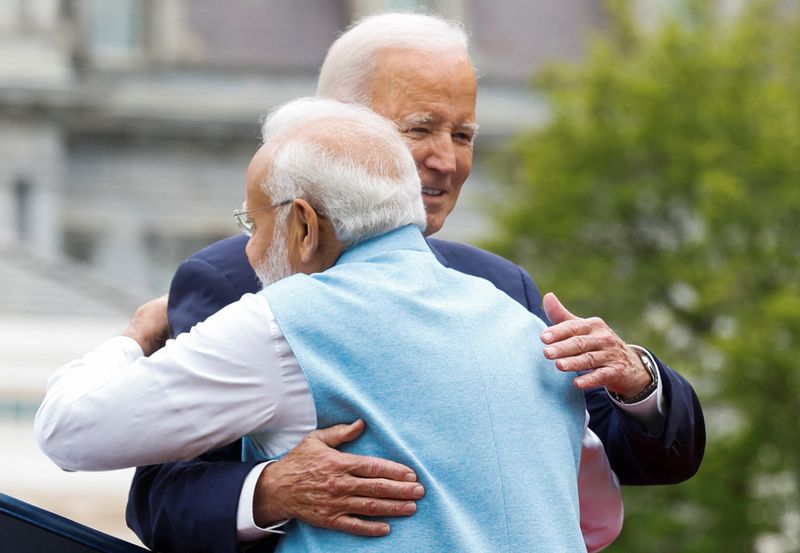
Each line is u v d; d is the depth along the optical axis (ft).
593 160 78.48
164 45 130.21
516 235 78.74
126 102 126.21
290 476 14.76
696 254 74.90
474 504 14.61
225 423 14.83
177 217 128.06
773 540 71.36
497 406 14.89
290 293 15.03
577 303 76.54
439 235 124.88
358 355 14.84
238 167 129.29
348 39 18.95
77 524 15.43
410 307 15.10
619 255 78.33
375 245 15.53
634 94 79.00
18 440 60.70
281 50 131.85
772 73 81.41
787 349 67.77
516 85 129.59
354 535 14.61
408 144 18.53
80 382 15.34
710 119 77.46
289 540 15.02
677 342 75.31
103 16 130.41
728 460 69.10
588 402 17.16
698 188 75.66
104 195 126.82
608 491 16.74
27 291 73.72
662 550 70.13
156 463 15.08
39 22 126.72
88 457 14.93
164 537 15.39
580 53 132.57
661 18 86.69
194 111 127.75
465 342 15.08
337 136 15.53
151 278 127.34
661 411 16.14
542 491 14.85
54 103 123.75
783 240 74.28
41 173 123.75
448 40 18.86
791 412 68.59
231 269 17.60
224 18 132.16
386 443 14.62
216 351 14.80
